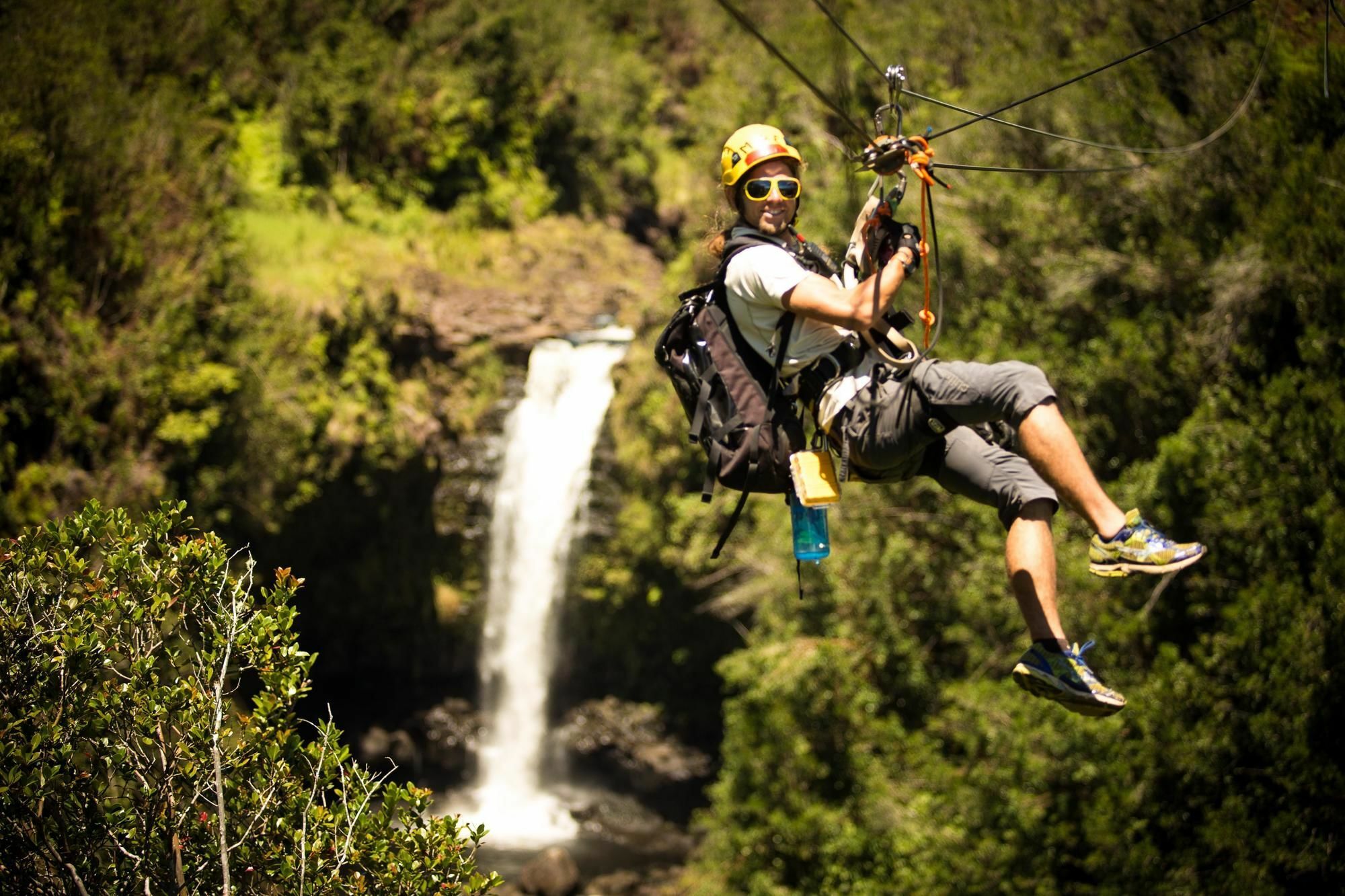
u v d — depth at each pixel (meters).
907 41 21.19
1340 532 11.66
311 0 32.38
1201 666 13.08
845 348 3.77
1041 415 3.35
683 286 27.50
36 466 17.12
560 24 37.06
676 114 39.53
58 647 4.36
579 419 27.12
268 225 27.42
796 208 3.92
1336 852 11.55
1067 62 16.84
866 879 16.25
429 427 25.56
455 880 4.63
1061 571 13.73
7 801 4.13
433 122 32.88
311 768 4.64
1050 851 13.68
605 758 27.11
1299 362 13.73
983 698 14.62
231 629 4.48
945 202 17.52
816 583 18.09
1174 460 13.03
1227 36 14.61
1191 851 12.39
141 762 4.41
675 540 25.20
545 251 32.91
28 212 17.88
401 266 28.12
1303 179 12.98
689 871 21.53
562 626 27.19
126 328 19.33
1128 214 15.96
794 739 17.22
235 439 20.48
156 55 25.61
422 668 27.28
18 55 19.06
